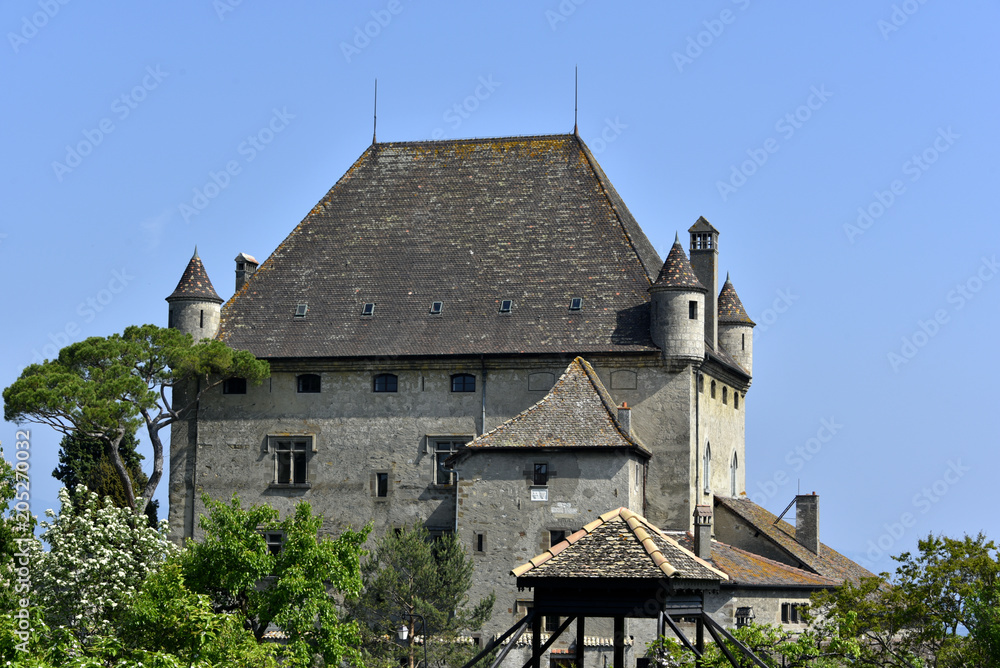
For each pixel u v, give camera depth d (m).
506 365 78.75
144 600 49.12
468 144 88.50
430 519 78.38
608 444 71.38
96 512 56.91
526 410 75.38
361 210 87.06
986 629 53.38
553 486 71.94
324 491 80.12
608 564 39.78
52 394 75.50
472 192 86.25
